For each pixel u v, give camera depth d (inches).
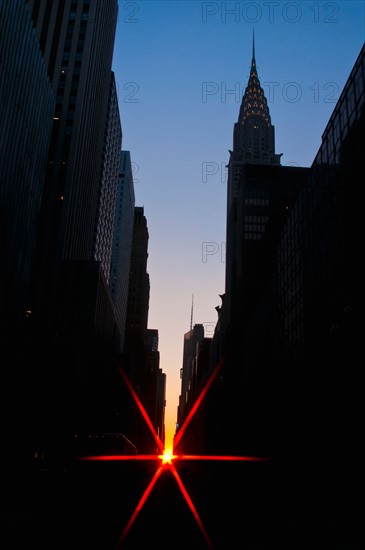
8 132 2876.5
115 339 6899.6
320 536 849.5
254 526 874.1
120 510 953.5
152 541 671.1
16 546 597.6
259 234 6535.4
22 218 3186.5
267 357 3609.7
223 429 6033.5
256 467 3543.3
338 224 2148.1
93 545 624.4
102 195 6254.9
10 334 3024.1
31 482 1230.3
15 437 3070.9
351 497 1895.9
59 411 4212.6
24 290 3280.0
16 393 3129.9
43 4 5059.1
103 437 1432.1
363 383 1834.4
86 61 4879.4
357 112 1964.8
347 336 1998.0
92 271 4761.3
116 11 6259.8
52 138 4633.4
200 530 778.2
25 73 3154.5
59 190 4495.6
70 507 967.0
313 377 2436.0
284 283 3147.1
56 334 4571.9
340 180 2134.6
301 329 2684.5
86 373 4500.5
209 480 2249.0
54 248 4335.6
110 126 6786.4
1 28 2736.2
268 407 3452.3
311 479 2377.0
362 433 1834.4
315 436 2367.1
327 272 2281.0
